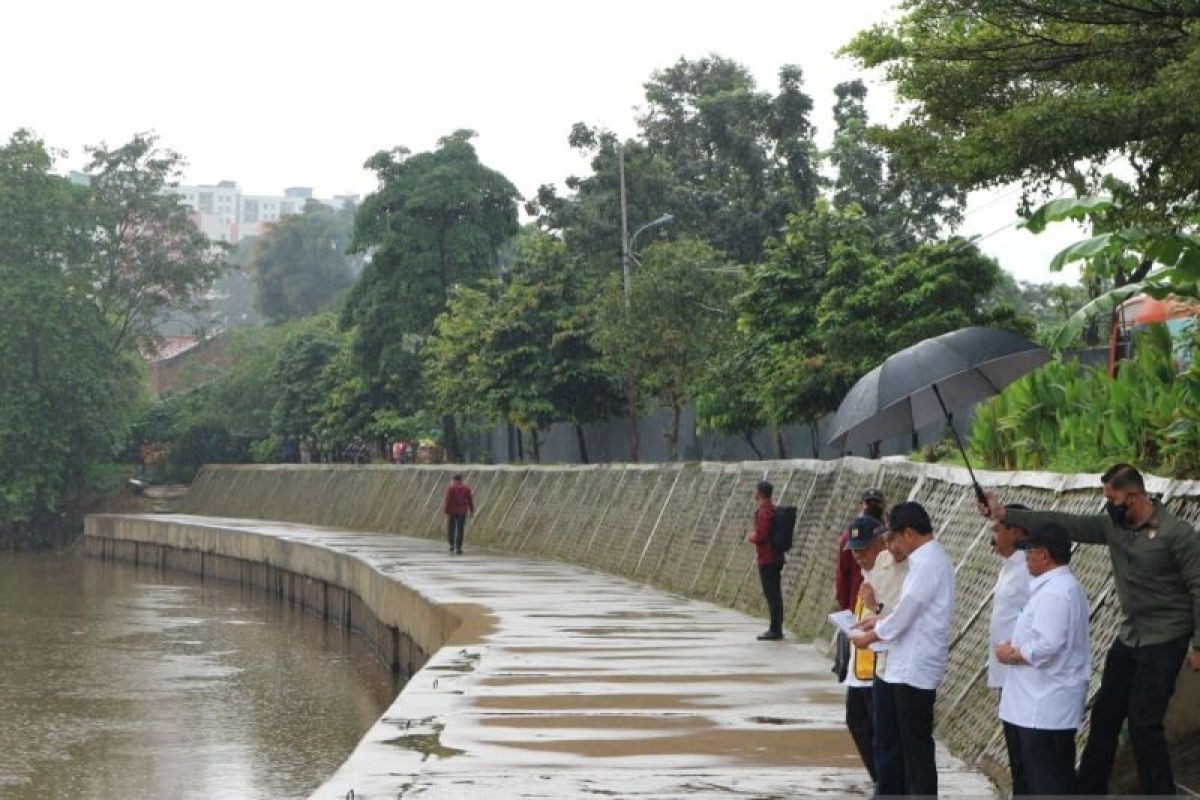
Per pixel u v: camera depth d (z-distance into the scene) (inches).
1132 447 592.4
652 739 562.3
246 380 3289.9
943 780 483.2
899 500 769.6
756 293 1424.7
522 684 703.7
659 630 943.0
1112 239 491.5
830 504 922.7
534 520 1795.0
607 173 2228.1
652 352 1771.7
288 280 4938.5
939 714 573.3
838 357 1288.1
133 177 3122.5
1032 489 568.1
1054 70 487.2
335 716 1079.6
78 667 1346.0
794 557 996.6
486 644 866.8
